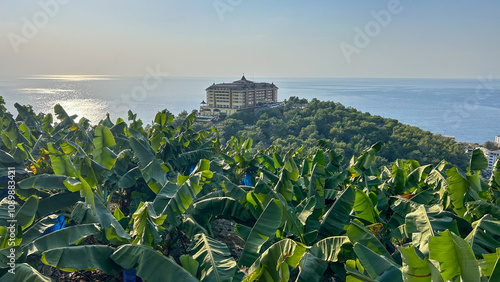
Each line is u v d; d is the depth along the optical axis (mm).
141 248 4988
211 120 164125
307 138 129750
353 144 120500
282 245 4539
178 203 6570
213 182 9742
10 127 10781
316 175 9180
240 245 9023
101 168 7172
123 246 5023
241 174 13914
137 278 5789
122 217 7363
